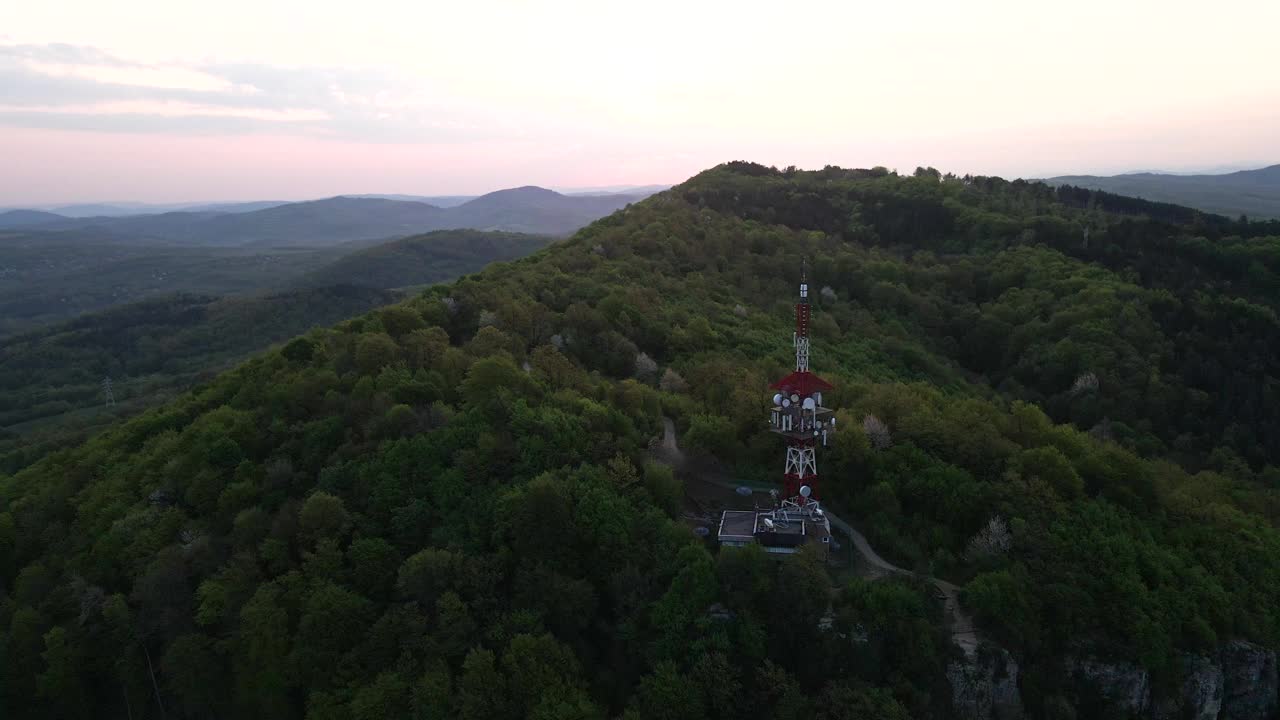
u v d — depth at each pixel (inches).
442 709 2204.7
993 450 3253.0
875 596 2422.5
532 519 2608.3
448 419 3105.3
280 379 3708.2
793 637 2361.0
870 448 3144.7
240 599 2556.6
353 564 2613.2
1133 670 2453.2
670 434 3545.8
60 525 3223.4
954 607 2578.7
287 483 2999.5
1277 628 2719.0
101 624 2716.5
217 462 3102.9
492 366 3324.3
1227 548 2989.7
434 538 2650.1
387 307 4483.3
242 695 2463.1
